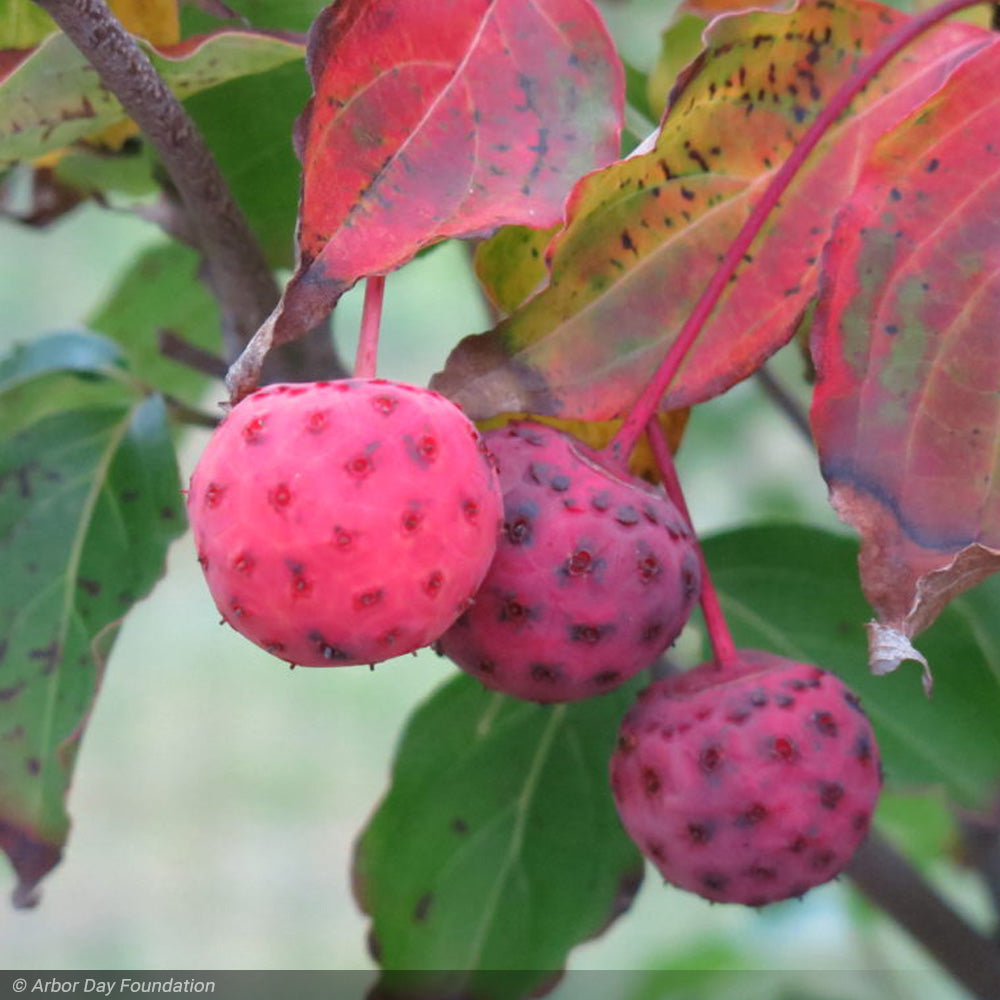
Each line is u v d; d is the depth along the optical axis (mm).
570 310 240
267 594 221
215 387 334
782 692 241
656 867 245
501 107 235
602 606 231
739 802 237
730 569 281
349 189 230
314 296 228
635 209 239
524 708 281
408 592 221
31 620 269
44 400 278
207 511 223
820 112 241
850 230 238
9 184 292
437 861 281
